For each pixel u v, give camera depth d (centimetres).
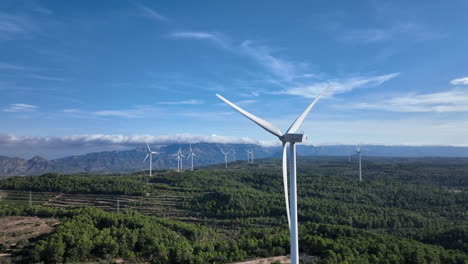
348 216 14175
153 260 8775
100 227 11125
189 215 16212
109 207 17275
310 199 17262
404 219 14025
